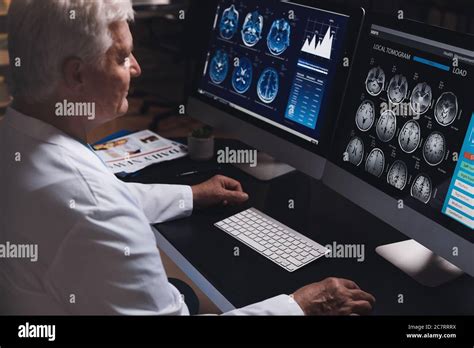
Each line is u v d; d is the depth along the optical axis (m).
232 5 1.95
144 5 4.10
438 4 2.67
